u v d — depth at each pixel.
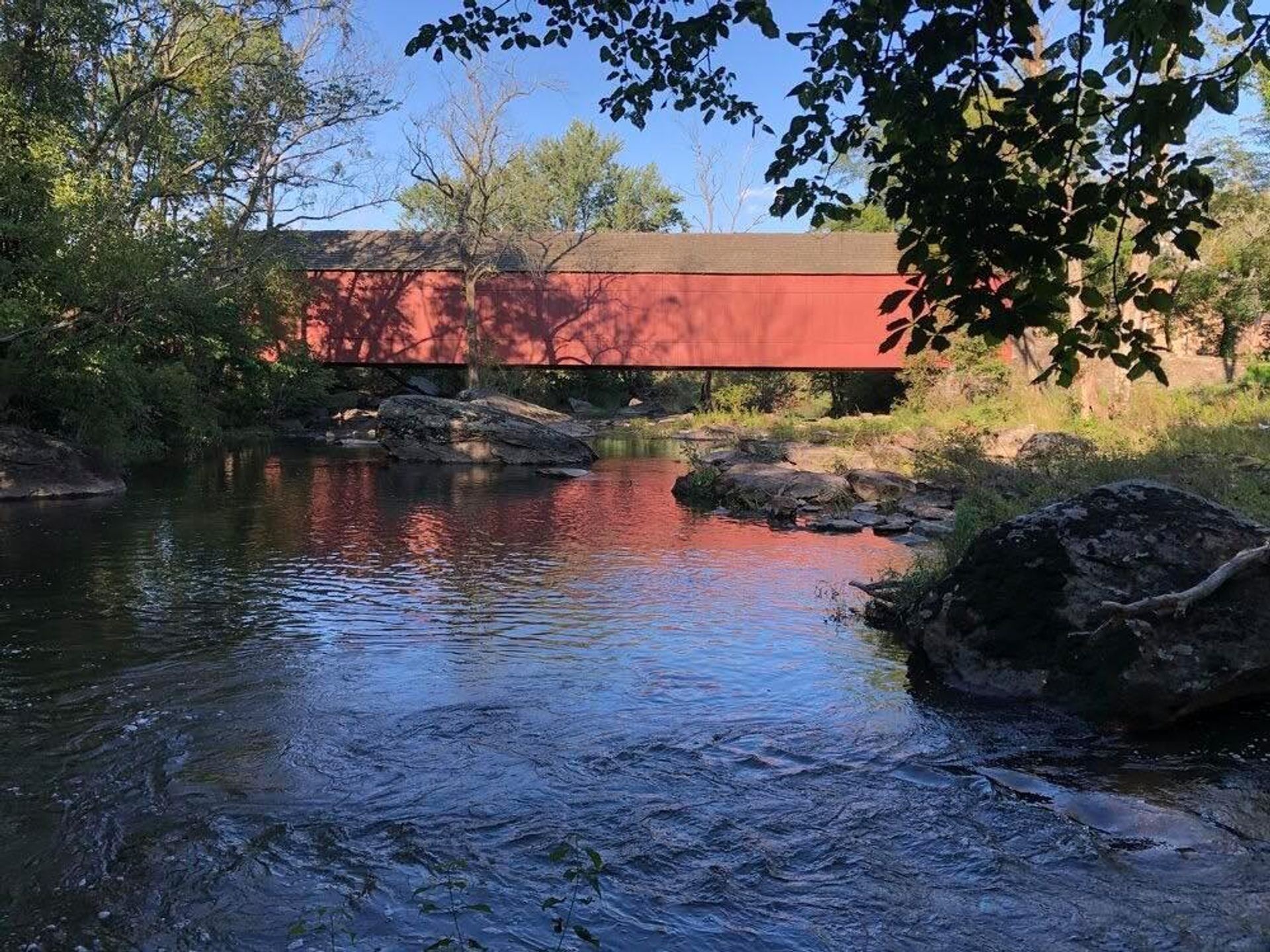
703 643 7.55
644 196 69.44
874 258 37.25
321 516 14.76
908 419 27.92
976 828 4.32
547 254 38.31
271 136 28.30
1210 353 30.47
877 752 5.27
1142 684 5.59
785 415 41.97
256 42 26.56
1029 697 6.12
